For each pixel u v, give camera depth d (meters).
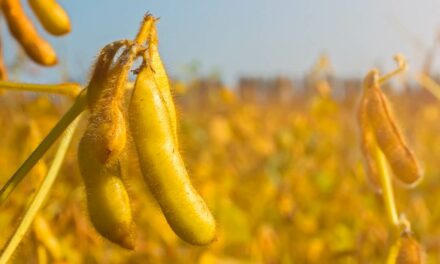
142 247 0.59
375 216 0.68
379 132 0.35
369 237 0.62
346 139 1.15
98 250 0.54
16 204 0.51
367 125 0.37
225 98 1.33
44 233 0.42
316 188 0.88
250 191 0.86
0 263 0.28
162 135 0.25
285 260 0.66
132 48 0.25
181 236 0.25
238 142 1.17
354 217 0.74
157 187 0.25
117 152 0.24
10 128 0.76
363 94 0.36
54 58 0.39
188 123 1.19
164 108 0.25
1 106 0.79
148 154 0.25
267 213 0.80
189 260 0.59
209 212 0.25
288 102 1.93
